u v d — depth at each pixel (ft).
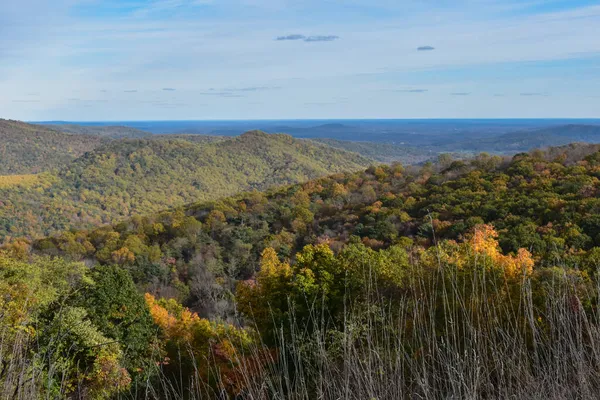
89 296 39.47
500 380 8.63
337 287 38.50
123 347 34.42
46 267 37.40
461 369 8.25
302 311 34.47
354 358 8.33
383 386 8.31
